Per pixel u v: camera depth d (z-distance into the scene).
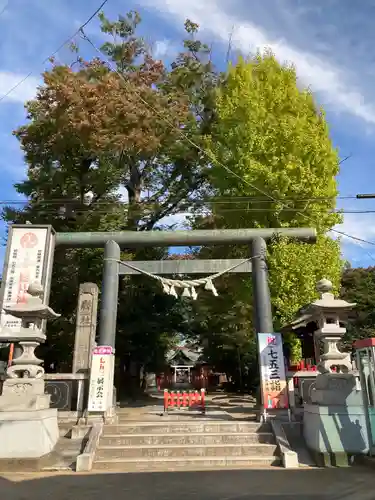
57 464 9.61
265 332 13.84
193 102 24.70
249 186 17.72
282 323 15.80
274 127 18.11
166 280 14.69
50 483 7.92
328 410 9.81
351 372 10.72
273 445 10.30
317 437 9.66
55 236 15.19
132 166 24.92
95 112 19.61
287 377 12.85
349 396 10.04
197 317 30.02
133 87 21.30
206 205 23.19
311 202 17.50
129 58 23.72
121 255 21.23
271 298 15.61
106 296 14.38
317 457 9.48
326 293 11.32
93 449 9.98
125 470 9.18
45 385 12.98
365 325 26.91
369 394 9.80
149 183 26.33
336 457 9.39
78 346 14.77
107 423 11.80
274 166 17.77
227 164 18.88
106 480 8.13
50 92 21.05
